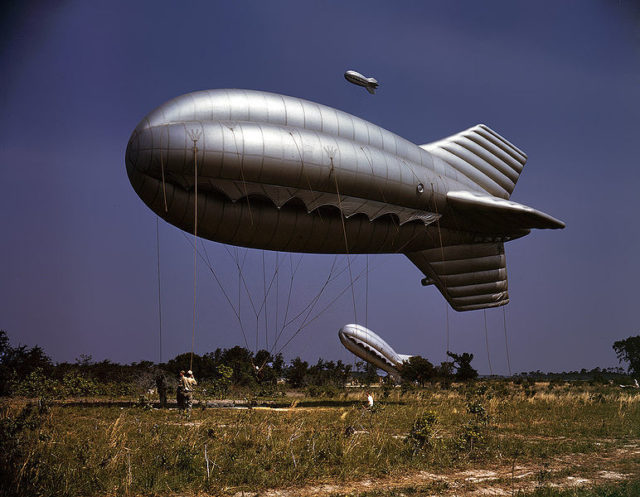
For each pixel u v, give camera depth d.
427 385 56.84
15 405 20.08
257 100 24.72
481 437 13.88
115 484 8.60
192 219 24.50
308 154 24.02
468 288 34.66
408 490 9.23
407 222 30.36
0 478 7.96
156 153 21.66
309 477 9.94
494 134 34.78
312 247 28.30
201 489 8.80
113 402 26.41
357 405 25.34
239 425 15.66
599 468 11.75
